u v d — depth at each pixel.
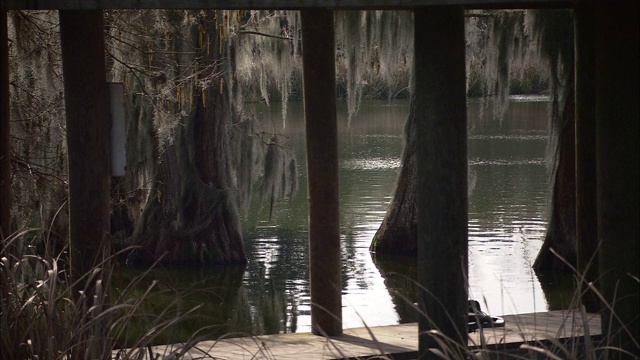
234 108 20.20
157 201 19.55
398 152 40.53
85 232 6.04
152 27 14.69
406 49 19.64
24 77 12.23
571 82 18.20
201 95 19.69
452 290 5.75
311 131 8.69
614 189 4.96
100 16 6.06
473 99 64.19
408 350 7.35
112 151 6.11
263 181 20.19
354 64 18.95
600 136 5.03
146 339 4.85
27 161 12.20
